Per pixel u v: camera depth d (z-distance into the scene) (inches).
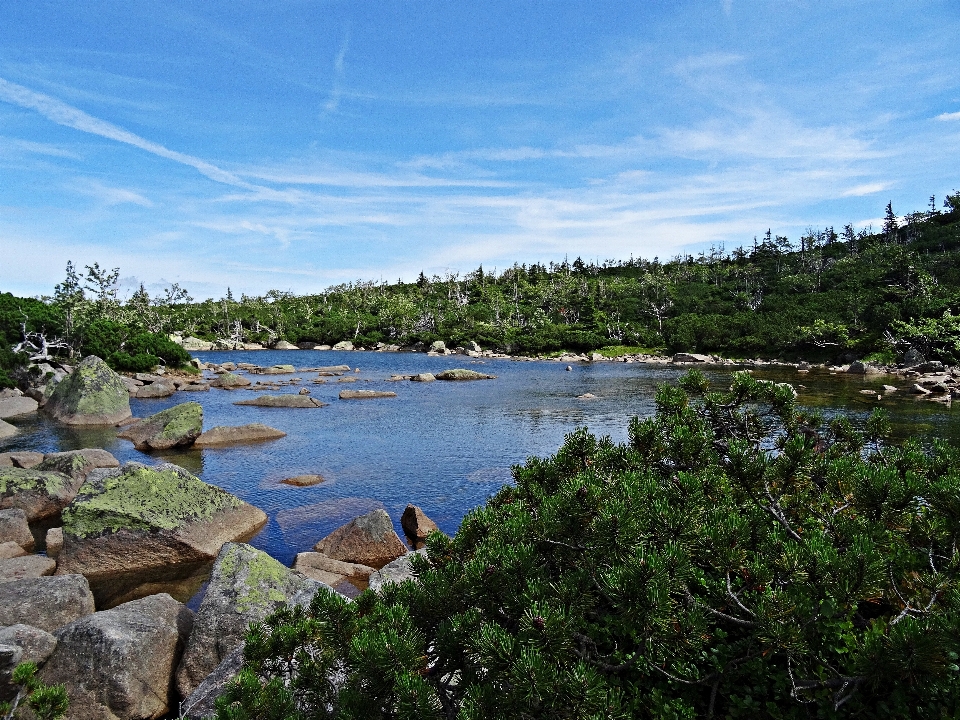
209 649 415.5
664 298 5807.1
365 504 893.8
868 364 3240.7
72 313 3006.9
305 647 235.3
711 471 278.5
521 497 325.1
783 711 193.3
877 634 178.9
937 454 303.7
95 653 376.5
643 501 230.5
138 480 704.4
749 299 5457.7
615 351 4650.6
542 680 166.4
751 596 202.4
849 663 189.5
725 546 209.5
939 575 199.0
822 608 177.3
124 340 3011.8
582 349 4849.9
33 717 337.1
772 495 258.4
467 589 225.3
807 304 4687.5
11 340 2723.9
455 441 1373.0
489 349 5172.2
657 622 183.0
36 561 622.8
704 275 6929.1
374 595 253.0
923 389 2073.1
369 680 196.5
